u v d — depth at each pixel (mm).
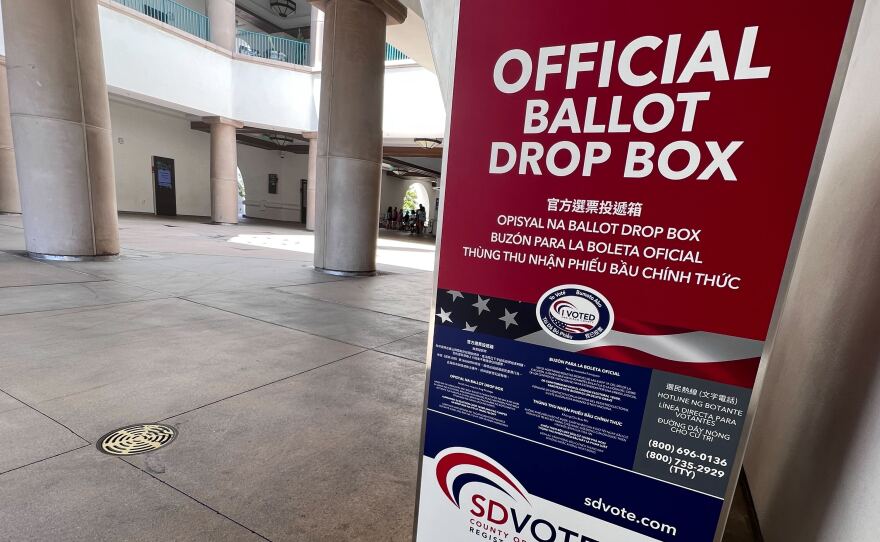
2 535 1655
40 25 6207
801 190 972
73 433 2373
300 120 18188
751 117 994
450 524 1520
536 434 1350
